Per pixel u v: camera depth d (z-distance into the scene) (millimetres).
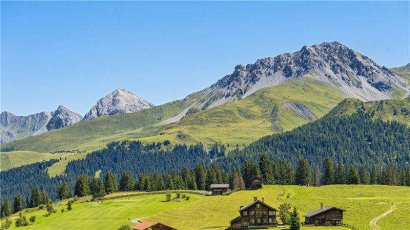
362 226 144250
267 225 153125
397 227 140750
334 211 150000
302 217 160125
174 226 158125
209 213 172250
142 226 141375
